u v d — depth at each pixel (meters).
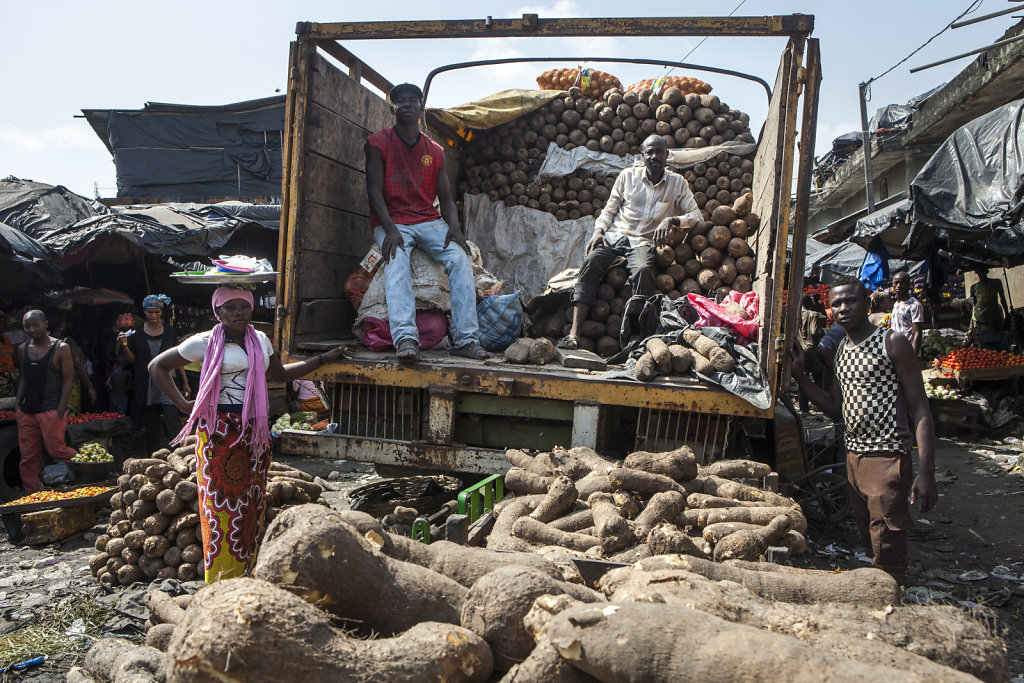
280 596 1.77
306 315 5.08
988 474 7.78
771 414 4.07
